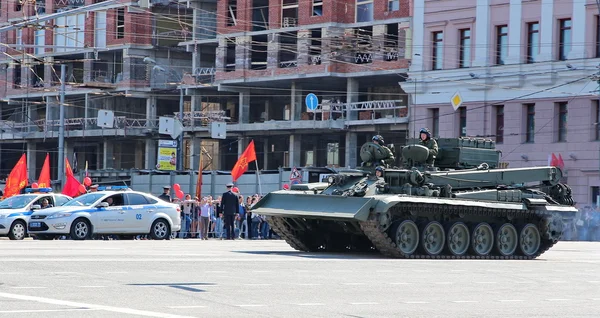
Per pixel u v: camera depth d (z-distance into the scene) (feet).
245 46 324.39
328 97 327.67
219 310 59.62
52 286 69.10
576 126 241.14
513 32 249.55
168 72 357.41
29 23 161.17
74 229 147.84
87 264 85.81
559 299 72.69
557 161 241.76
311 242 123.34
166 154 292.61
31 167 378.94
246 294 68.23
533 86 247.70
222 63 330.13
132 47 353.51
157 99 360.89
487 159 125.39
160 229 155.53
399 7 290.76
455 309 64.49
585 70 238.48
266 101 341.21
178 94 351.46
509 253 122.11
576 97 240.94
